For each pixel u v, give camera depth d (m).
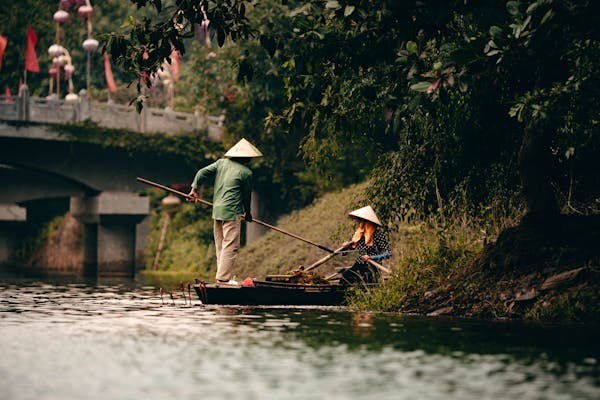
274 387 13.14
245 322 21.94
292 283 28.70
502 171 31.09
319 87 26.83
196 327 20.70
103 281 48.72
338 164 60.84
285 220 59.66
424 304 25.19
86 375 14.08
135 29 25.80
